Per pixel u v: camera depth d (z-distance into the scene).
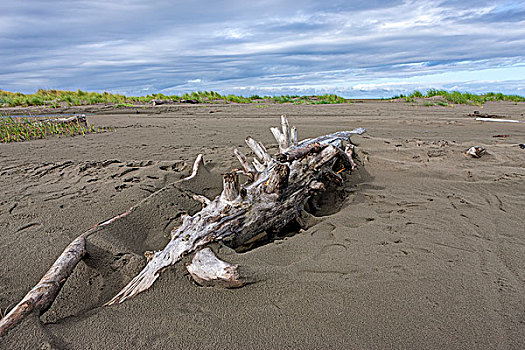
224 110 16.28
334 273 2.49
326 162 4.19
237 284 2.31
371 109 15.38
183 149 6.86
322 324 1.99
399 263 2.62
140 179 4.86
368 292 2.26
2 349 1.84
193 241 2.70
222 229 2.86
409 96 22.23
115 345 1.90
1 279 2.68
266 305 2.18
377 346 1.83
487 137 7.67
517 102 18.34
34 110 16.52
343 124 10.33
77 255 2.68
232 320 2.06
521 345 1.81
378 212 3.67
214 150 6.73
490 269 2.53
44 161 5.91
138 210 3.67
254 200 3.18
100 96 22.67
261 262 2.61
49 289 2.27
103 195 4.29
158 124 11.08
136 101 21.75
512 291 2.26
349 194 4.31
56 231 3.41
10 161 5.93
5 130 9.12
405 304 2.14
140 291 2.34
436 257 2.71
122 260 2.87
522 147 6.32
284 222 3.41
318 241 3.02
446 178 4.85
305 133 8.57
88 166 5.51
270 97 25.81
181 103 20.67
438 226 3.29
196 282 2.42
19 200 4.13
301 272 2.51
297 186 3.63
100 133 9.24
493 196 4.07
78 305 2.42
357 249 2.86
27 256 2.98
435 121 10.60
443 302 2.15
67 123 10.42
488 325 1.95
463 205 3.82
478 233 3.13
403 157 5.99
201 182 4.68
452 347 1.81
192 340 1.92
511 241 2.97
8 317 2.00
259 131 9.20
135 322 2.07
